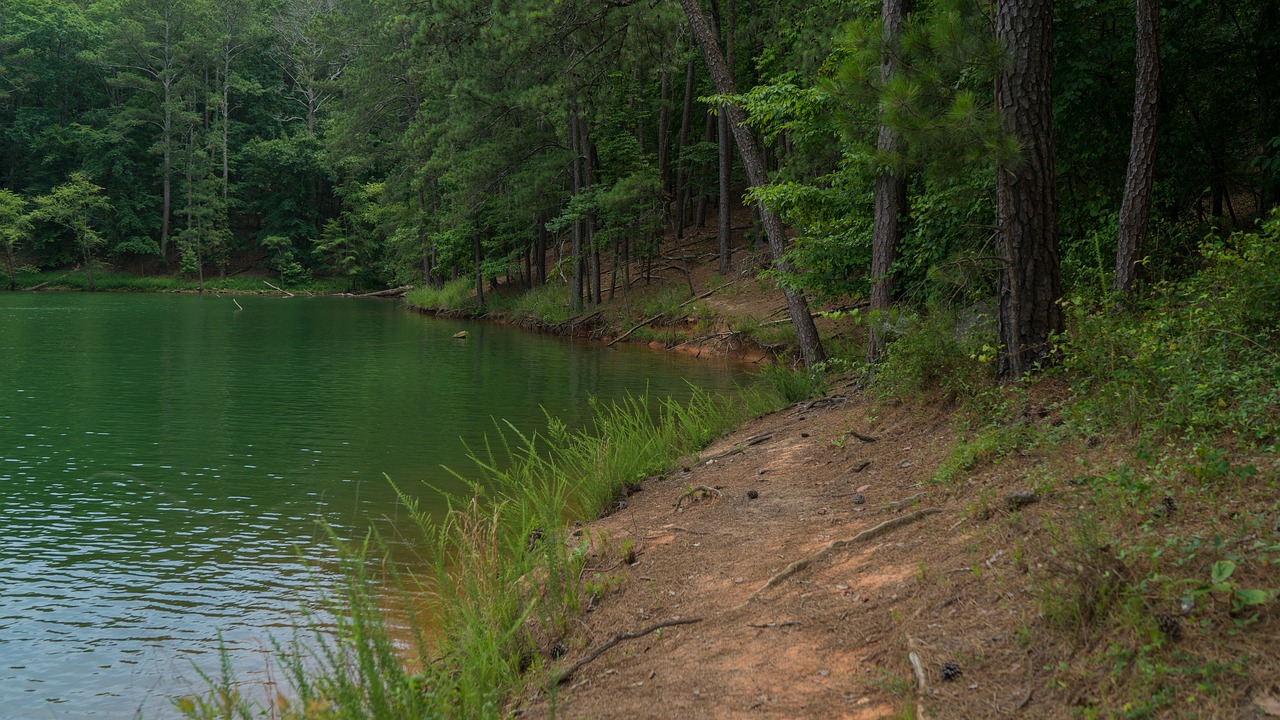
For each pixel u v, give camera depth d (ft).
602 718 14.80
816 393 44.19
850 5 60.34
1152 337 23.12
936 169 27.58
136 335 114.52
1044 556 15.49
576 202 119.85
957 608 15.44
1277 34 44.01
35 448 47.62
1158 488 16.28
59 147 260.42
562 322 121.70
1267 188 46.32
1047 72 26.68
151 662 22.15
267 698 19.89
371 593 26.27
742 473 30.91
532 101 104.17
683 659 16.47
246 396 66.03
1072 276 35.99
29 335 112.06
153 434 51.65
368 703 15.10
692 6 56.03
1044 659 13.02
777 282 55.01
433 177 157.07
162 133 269.03
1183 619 12.39
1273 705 10.48
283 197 273.95
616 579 22.04
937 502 21.33
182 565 29.30
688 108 132.57
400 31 165.27
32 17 260.62
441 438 50.49
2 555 30.27
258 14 293.84
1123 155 44.32
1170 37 44.55
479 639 18.84
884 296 44.50
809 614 17.24
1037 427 22.54
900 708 13.07
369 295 242.37
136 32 251.80
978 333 30.12
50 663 22.03
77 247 255.09
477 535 27.04
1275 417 17.90
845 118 36.86
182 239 253.24
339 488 39.27
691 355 94.12
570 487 35.09
